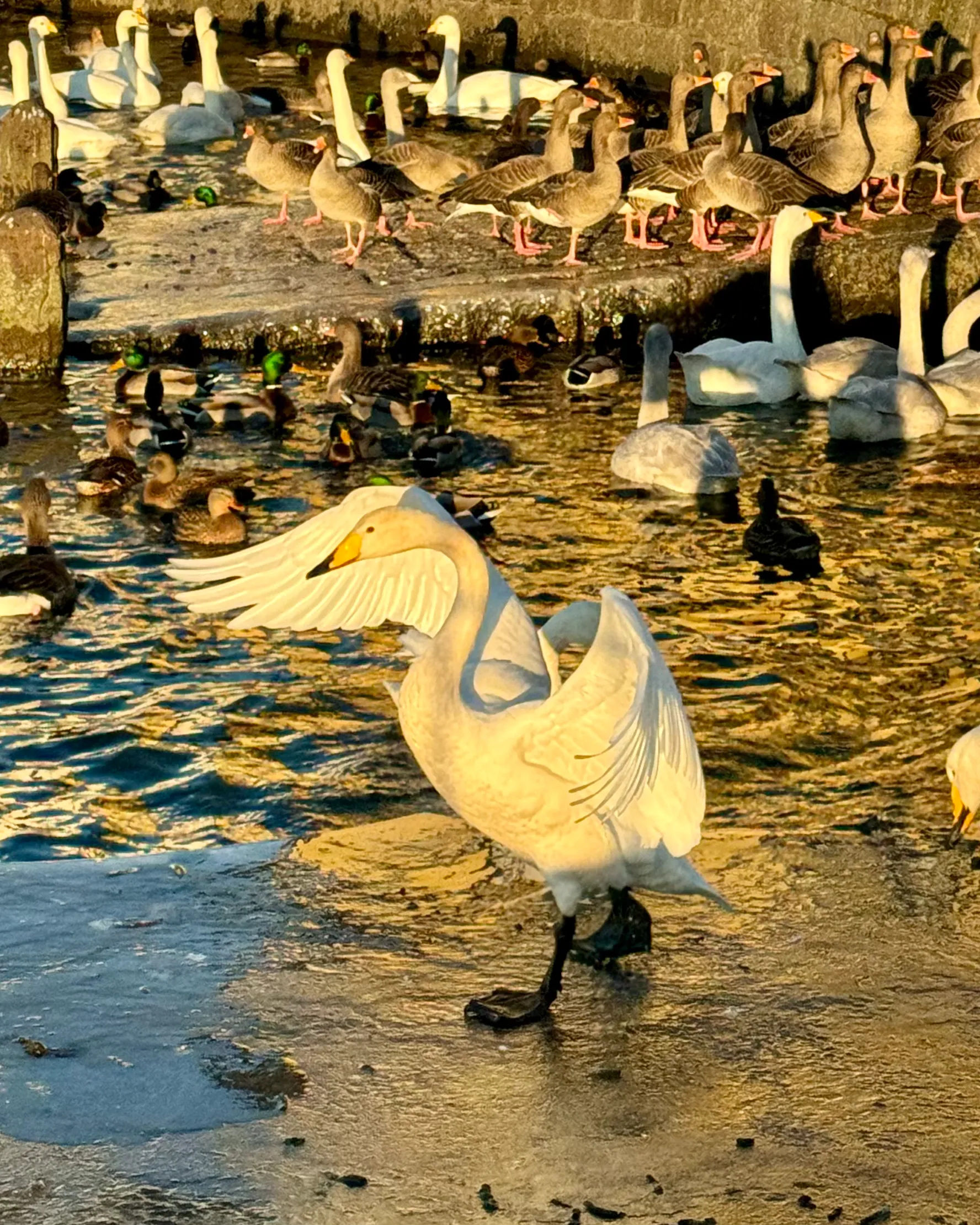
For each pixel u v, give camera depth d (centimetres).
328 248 2198
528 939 700
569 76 3334
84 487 1541
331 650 1234
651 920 696
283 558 677
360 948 692
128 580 1368
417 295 1994
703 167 2083
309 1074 601
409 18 3581
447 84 3102
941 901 726
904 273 1812
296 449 1675
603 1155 555
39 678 1195
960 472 1605
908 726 1051
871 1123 571
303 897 738
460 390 1862
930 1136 564
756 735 1041
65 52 3612
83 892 738
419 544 638
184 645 1249
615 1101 586
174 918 713
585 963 675
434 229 2277
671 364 1992
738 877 751
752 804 910
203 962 675
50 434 1706
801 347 1902
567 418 1777
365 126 2973
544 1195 536
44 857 954
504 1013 638
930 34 2745
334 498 1548
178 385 1791
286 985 659
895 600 1299
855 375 1823
